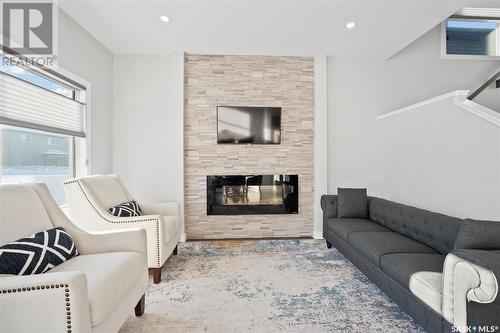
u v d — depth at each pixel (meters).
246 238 3.77
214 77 3.74
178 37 3.24
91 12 2.68
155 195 3.76
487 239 1.33
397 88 4.07
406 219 2.42
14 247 1.34
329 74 3.94
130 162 3.73
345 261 2.82
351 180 3.99
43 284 1.03
